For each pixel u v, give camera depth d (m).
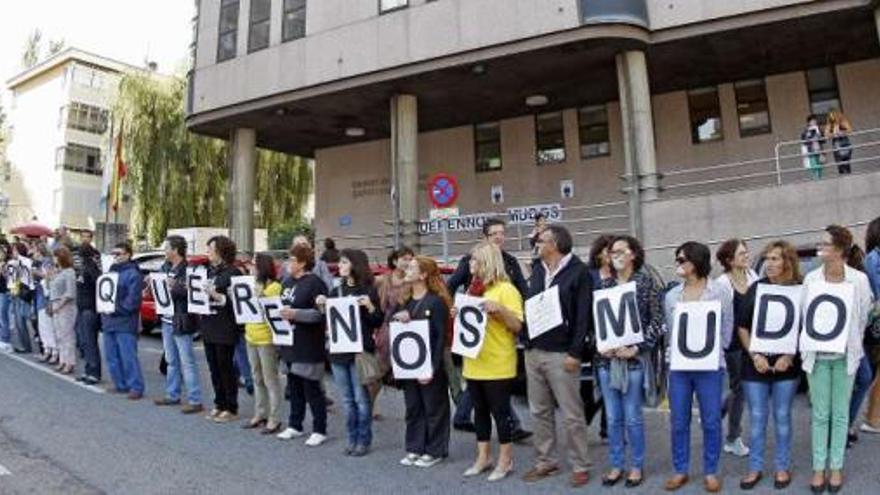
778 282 5.71
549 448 6.14
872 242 6.82
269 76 19.05
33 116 48.97
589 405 7.30
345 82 17.84
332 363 7.01
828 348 5.41
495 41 15.83
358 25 17.70
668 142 18.95
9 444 7.20
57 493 5.75
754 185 17.88
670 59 16.55
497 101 19.30
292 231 28.42
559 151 20.33
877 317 6.39
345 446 7.30
